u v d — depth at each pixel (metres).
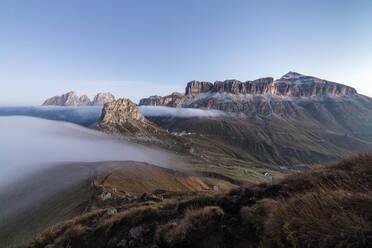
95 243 6.61
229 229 4.72
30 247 7.62
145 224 6.55
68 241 7.12
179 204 7.56
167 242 4.95
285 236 3.36
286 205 4.06
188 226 5.12
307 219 3.27
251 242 4.07
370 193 3.57
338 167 6.73
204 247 4.39
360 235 2.51
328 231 2.86
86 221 9.44
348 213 2.91
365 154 6.02
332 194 3.62
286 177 7.61
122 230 6.66
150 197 24.56
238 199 6.65
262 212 4.71
